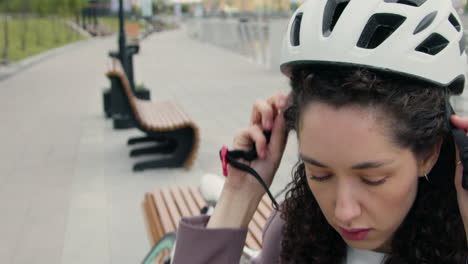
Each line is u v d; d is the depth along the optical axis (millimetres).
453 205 1124
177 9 63438
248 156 1367
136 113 4953
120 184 4820
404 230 1169
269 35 13133
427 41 977
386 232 1029
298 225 1334
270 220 1502
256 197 1386
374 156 950
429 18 962
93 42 32688
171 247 2318
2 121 7648
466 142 986
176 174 5082
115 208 4262
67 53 22344
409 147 971
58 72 14523
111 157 5691
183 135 5188
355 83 922
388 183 979
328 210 1052
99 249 3578
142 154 5738
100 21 52594
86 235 3785
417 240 1157
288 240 1365
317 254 1322
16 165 5426
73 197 4500
